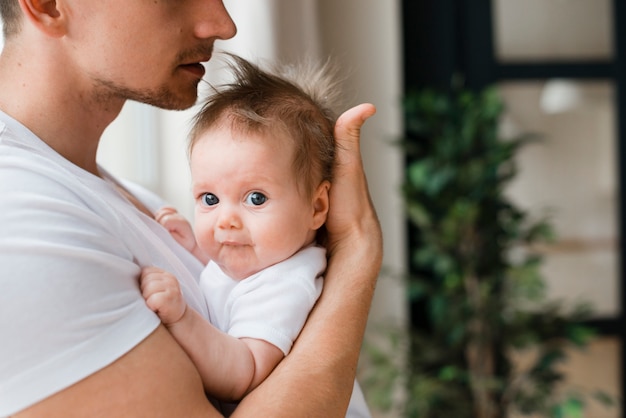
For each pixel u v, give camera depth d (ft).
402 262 10.08
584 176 10.87
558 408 9.25
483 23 10.68
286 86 3.59
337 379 3.07
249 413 2.87
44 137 3.33
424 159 10.37
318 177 3.52
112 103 3.49
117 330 2.73
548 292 10.87
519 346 9.12
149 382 2.73
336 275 3.48
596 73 10.81
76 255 2.69
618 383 10.99
